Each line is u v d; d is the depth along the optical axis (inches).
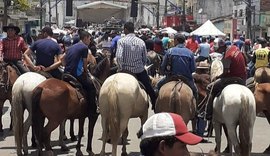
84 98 435.8
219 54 669.9
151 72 837.8
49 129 409.1
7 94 531.8
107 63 509.0
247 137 386.9
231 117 388.5
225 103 390.3
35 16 2450.8
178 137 147.3
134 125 630.5
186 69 430.6
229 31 1881.2
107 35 1109.7
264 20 1872.5
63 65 495.8
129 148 501.0
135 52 439.2
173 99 398.3
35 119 407.2
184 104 399.2
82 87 441.7
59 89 408.8
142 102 418.0
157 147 148.5
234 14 2220.7
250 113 386.3
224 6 2578.7
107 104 393.4
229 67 420.5
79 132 455.8
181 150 148.4
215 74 502.6
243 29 1973.4
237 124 396.8
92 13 3289.9
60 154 471.8
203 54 944.3
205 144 528.1
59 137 508.7
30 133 570.6
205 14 2561.5
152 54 845.8
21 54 542.9
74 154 471.5
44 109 404.5
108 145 512.1
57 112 407.5
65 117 418.0
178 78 427.8
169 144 147.8
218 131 424.8
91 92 443.5
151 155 149.5
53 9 3855.8
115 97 388.2
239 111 385.4
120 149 497.7
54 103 404.5
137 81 413.7
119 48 442.6
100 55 653.3
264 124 663.8
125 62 440.8
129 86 394.9
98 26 2699.3
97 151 484.1
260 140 559.5
